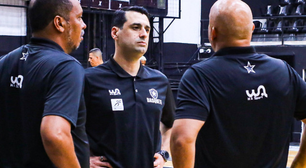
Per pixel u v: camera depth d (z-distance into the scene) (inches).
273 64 90.5
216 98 86.7
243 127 86.9
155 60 570.9
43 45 91.0
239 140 87.1
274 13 575.5
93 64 272.1
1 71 93.4
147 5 507.8
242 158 87.6
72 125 84.6
